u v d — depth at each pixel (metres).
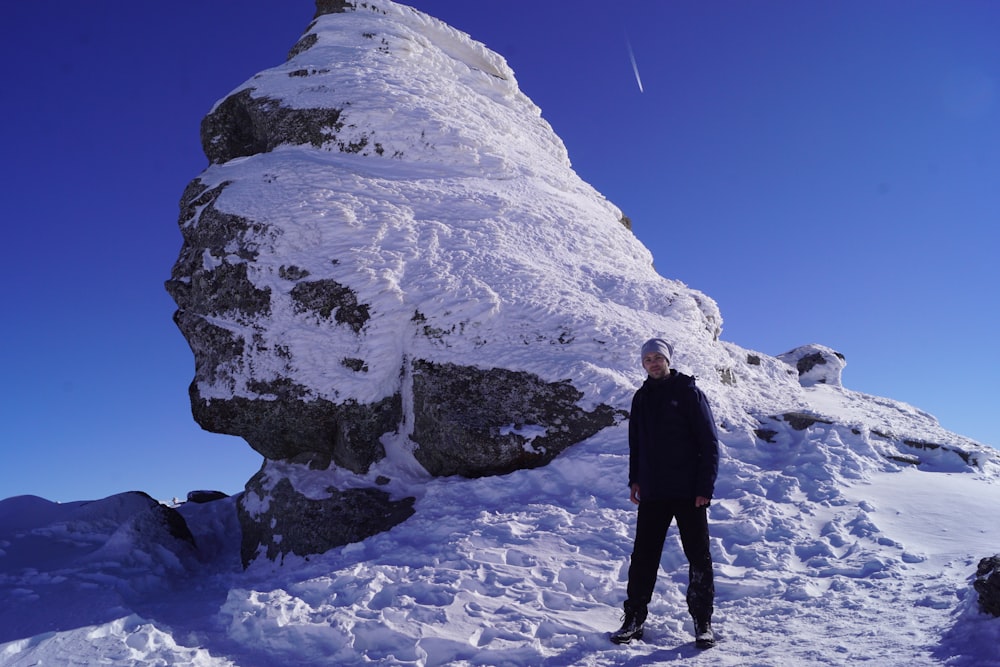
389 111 10.60
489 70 14.05
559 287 8.73
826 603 4.59
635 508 6.28
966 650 3.61
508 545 5.86
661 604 4.99
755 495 6.43
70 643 5.04
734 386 8.94
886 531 5.57
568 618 4.84
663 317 8.92
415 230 9.08
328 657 4.68
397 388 8.21
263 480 8.49
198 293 9.12
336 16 12.87
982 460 7.36
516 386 7.70
